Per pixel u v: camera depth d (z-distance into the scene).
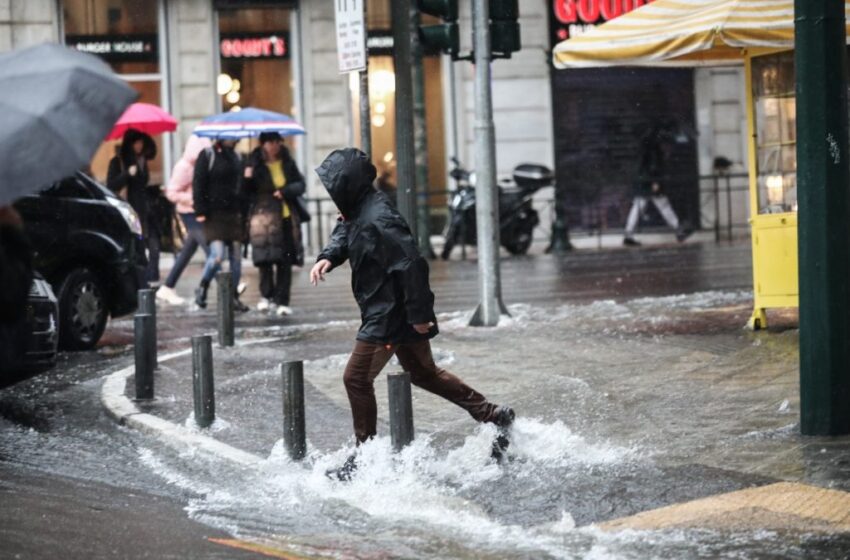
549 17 78.69
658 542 16.06
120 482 20.62
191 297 52.22
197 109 75.88
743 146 80.31
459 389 20.53
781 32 28.61
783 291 31.59
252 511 18.59
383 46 76.75
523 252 72.31
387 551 16.25
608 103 79.50
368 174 19.80
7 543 16.62
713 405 23.72
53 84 13.22
